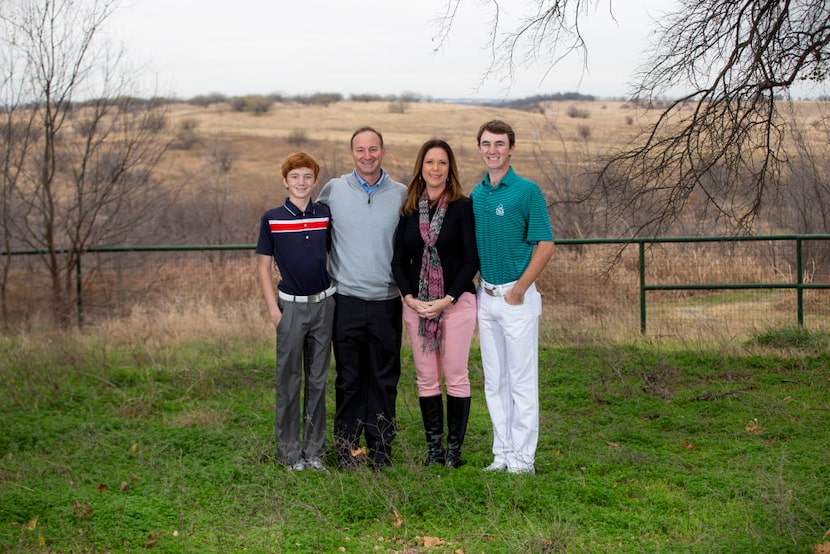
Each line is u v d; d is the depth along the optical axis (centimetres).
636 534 527
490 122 601
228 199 2267
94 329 1234
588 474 638
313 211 630
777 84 763
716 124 809
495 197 602
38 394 898
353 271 632
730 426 763
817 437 721
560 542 496
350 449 634
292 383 645
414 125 5759
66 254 1312
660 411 821
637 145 852
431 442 652
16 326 1246
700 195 1146
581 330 1119
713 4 782
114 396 905
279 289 638
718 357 988
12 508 555
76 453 696
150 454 689
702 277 1237
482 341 631
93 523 539
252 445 698
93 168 1391
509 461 631
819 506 545
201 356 1068
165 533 531
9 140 1327
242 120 6638
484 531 525
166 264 1516
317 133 5512
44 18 1288
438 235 611
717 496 584
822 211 1302
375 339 639
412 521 553
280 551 498
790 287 1049
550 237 598
